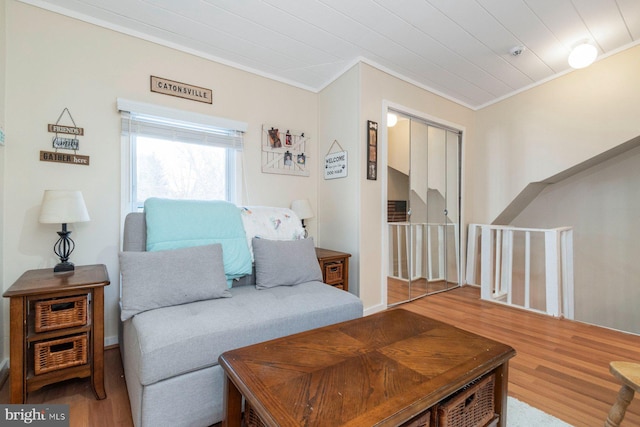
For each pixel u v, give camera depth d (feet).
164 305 5.04
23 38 5.93
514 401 4.90
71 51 6.39
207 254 5.80
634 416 4.52
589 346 6.91
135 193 7.24
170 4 6.31
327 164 9.87
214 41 7.63
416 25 7.36
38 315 4.56
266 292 6.08
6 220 5.81
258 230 7.23
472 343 3.99
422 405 2.78
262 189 9.11
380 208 9.35
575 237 11.90
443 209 11.83
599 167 11.32
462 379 3.19
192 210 6.40
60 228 6.30
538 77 10.44
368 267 9.02
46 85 6.15
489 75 10.18
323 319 5.47
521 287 13.28
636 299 10.62
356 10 6.74
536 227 12.87
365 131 8.91
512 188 11.77
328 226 9.85
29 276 5.23
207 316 4.69
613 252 11.09
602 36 8.16
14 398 4.41
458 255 12.43
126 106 6.86
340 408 2.65
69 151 6.37
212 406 4.31
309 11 6.71
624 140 9.11
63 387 5.26
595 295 11.48
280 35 7.52
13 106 5.84
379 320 4.77
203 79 8.05
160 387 3.92
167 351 3.95
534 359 6.31
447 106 11.74
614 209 11.03
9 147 5.81
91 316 4.96
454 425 3.25
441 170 11.72
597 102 9.59
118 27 6.87
